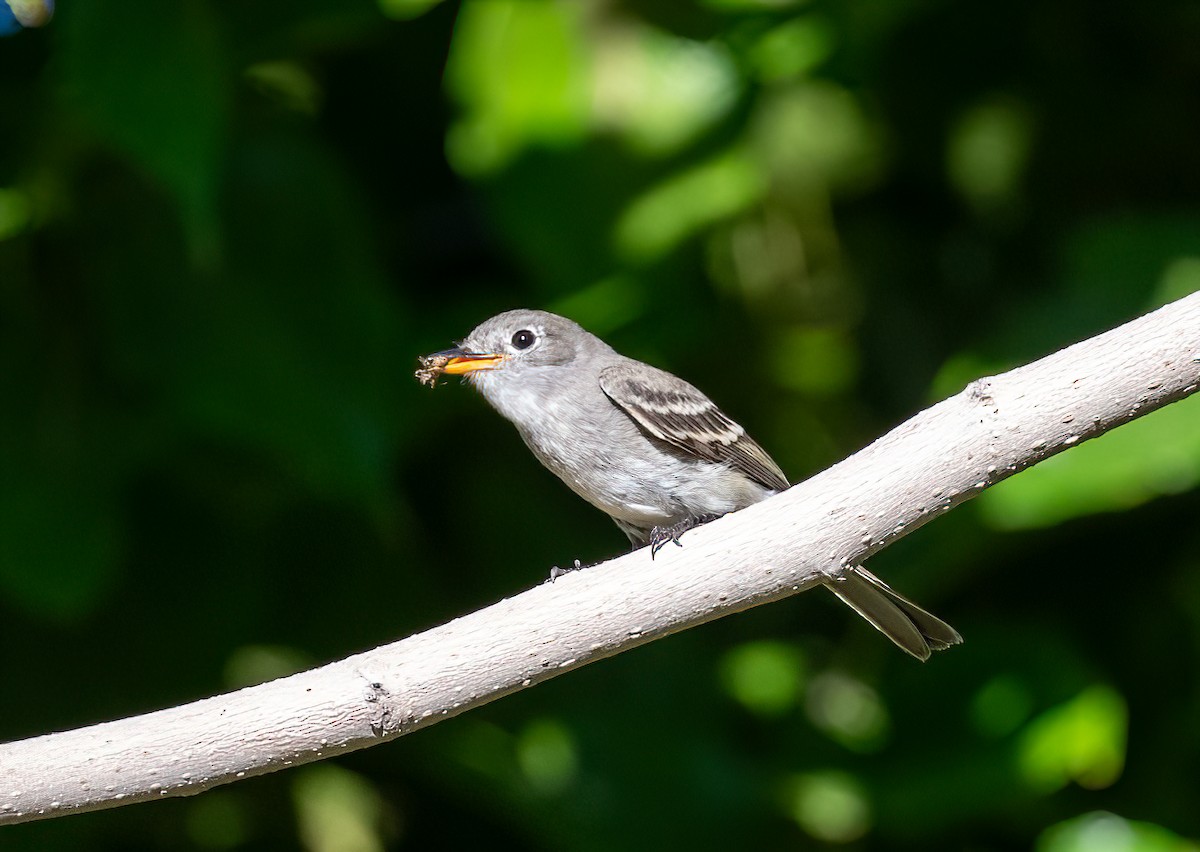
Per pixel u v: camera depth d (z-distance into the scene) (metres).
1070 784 11.27
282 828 11.60
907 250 13.85
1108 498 10.23
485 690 7.03
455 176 13.16
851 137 13.84
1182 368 6.79
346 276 10.91
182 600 11.10
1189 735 11.23
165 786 6.82
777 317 13.56
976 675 11.41
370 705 6.90
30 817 6.77
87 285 10.80
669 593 7.10
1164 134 13.32
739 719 11.86
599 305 12.26
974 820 11.53
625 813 10.93
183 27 9.86
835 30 12.62
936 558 11.05
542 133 12.23
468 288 13.21
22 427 10.43
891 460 7.08
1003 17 13.34
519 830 11.63
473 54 12.30
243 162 11.00
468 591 11.86
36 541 10.27
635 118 12.45
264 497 11.27
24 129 11.05
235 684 11.14
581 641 7.07
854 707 12.01
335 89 12.84
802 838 11.11
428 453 12.20
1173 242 11.26
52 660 10.90
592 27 12.60
